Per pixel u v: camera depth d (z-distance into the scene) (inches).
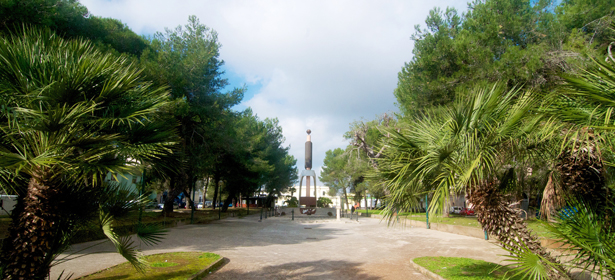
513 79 494.3
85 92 175.2
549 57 481.4
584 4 537.6
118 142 182.7
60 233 178.9
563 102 166.4
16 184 162.2
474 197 218.8
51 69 165.9
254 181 1244.5
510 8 603.5
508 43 565.9
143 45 656.4
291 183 2239.2
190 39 693.9
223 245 432.5
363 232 642.8
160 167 215.5
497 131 190.4
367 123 1112.2
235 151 854.5
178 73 582.2
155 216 741.3
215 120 709.9
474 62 550.0
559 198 210.5
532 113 182.9
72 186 179.3
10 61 160.2
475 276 246.8
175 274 247.8
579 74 150.0
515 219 205.2
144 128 203.8
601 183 187.9
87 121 169.0
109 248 354.9
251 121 1407.5
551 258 188.1
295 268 300.5
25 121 154.6
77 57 182.2
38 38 178.5
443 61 593.0
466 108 194.4
